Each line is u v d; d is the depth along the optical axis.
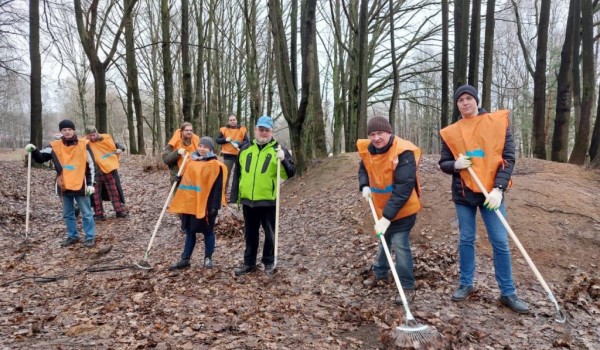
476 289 4.62
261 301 4.56
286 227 7.66
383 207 4.57
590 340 3.70
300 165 10.55
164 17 17.45
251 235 5.43
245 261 5.49
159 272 5.57
